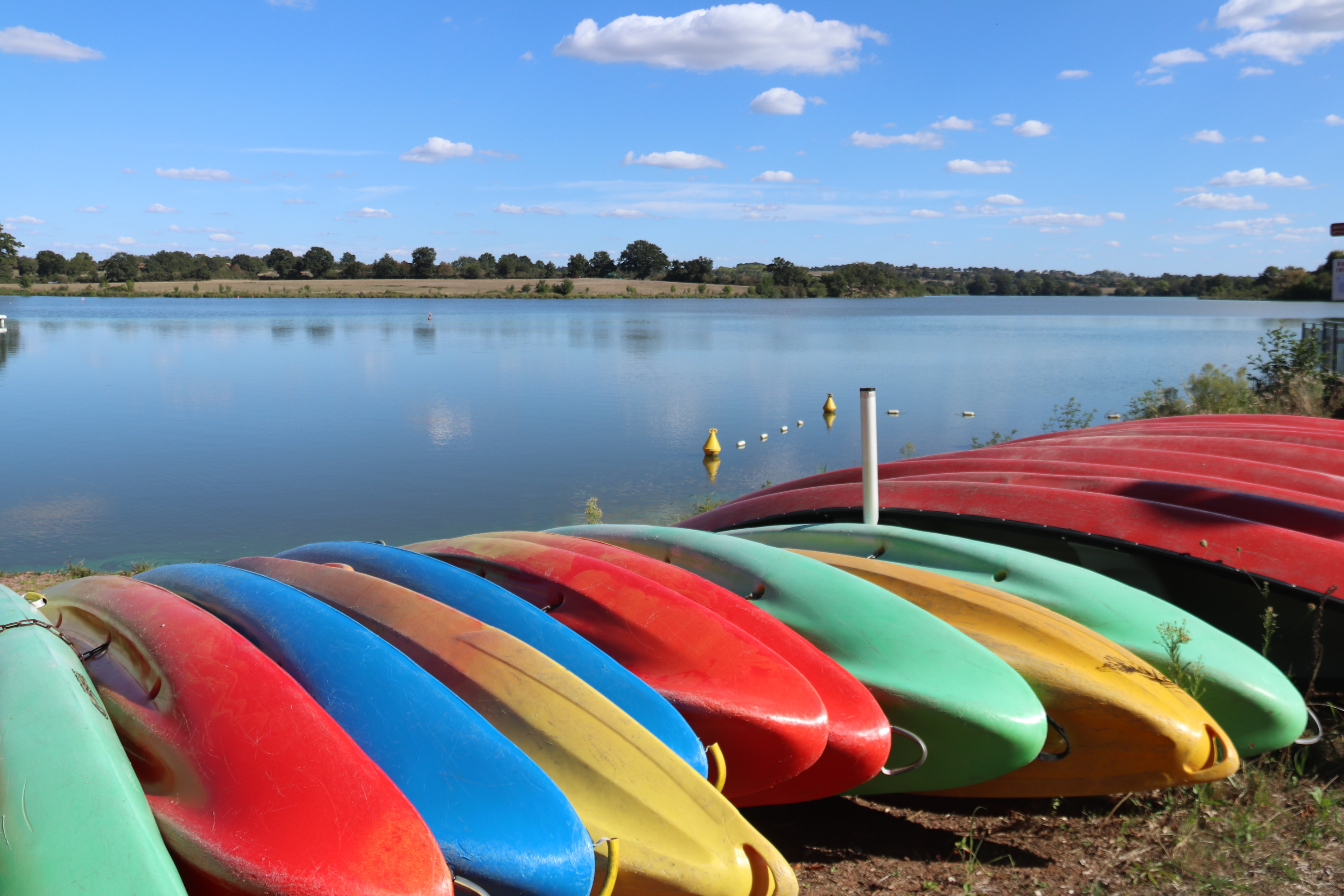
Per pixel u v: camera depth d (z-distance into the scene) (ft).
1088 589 13.21
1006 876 10.33
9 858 6.48
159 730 8.57
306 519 34.86
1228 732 11.81
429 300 447.01
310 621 10.28
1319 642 13.62
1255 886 9.70
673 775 8.82
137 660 9.82
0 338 151.74
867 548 15.34
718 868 8.17
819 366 105.81
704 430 58.34
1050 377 90.38
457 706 9.06
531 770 8.43
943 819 11.98
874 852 11.10
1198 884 9.84
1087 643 11.71
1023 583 13.55
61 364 105.81
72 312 275.59
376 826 7.20
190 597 11.75
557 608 12.47
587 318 247.29
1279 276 399.03
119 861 6.51
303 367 103.55
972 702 10.58
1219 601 14.96
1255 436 23.21
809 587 12.76
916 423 61.41
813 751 9.90
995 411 66.18
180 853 7.38
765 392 79.61
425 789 8.31
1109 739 11.01
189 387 82.58
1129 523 15.48
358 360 112.98
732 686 10.41
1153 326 201.16
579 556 13.06
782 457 49.08
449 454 49.16
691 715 10.28
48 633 9.94
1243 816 11.01
